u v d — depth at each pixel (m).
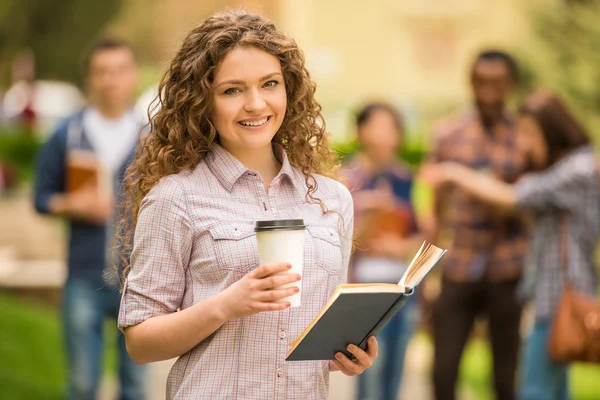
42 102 43.12
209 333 4.08
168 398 4.32
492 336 9.16
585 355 7.71
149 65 49.34
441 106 43.25
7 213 24.61
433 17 45.22
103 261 8.70
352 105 42.59
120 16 48.59
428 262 4.05
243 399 4.18
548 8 18.97
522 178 9.12
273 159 4.59
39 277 15.16
